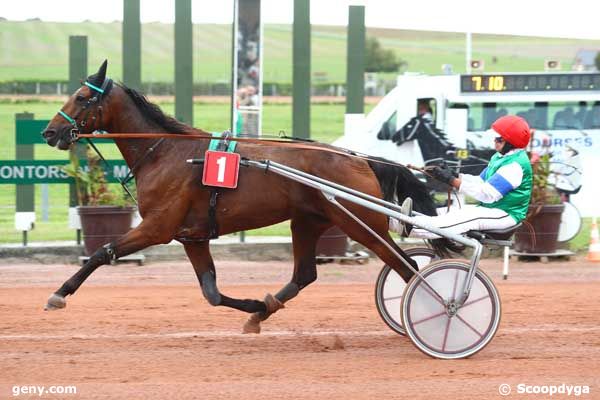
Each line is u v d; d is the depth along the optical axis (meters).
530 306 10.67
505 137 8.12
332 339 8.85
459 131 17.78
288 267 13.66
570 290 11.83
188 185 8.26
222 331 9.23
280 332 9.20
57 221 17.97
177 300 10.86
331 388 7.00
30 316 9.83
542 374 7.50
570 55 63.50
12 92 47.44
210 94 49.34
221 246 14.35
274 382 7.18
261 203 8.29
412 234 8.39
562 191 16.77
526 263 14.33
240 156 8.16
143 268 13.44
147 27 69.81
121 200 13.52
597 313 10.26
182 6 14.96
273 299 8.80
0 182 13.77
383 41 72.00
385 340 8.86
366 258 14.08
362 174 8.39
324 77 56.91
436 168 8.31
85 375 7.37
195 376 7.37
